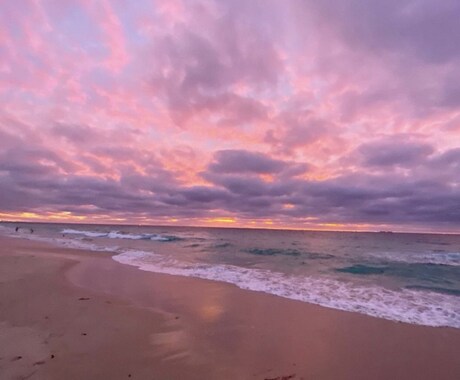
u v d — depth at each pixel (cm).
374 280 1336
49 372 464
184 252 2422
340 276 1416
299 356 562
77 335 611
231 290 1071
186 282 1198
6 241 2898
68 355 523
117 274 1333
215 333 661
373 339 648
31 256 1794
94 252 2181
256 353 569
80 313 751
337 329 703
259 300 943
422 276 1466
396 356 570
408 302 947
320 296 1006
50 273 1268
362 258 2159
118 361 512
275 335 660
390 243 4197
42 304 815
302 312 828
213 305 880
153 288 1080
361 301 952
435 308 883
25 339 580
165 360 525
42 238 3603
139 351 554
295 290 1090
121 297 932
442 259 2112
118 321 707
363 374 504
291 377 487
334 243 4069
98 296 926
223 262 1875
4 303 812
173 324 707
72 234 4778
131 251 2347
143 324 696
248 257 2184
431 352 590
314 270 1588
